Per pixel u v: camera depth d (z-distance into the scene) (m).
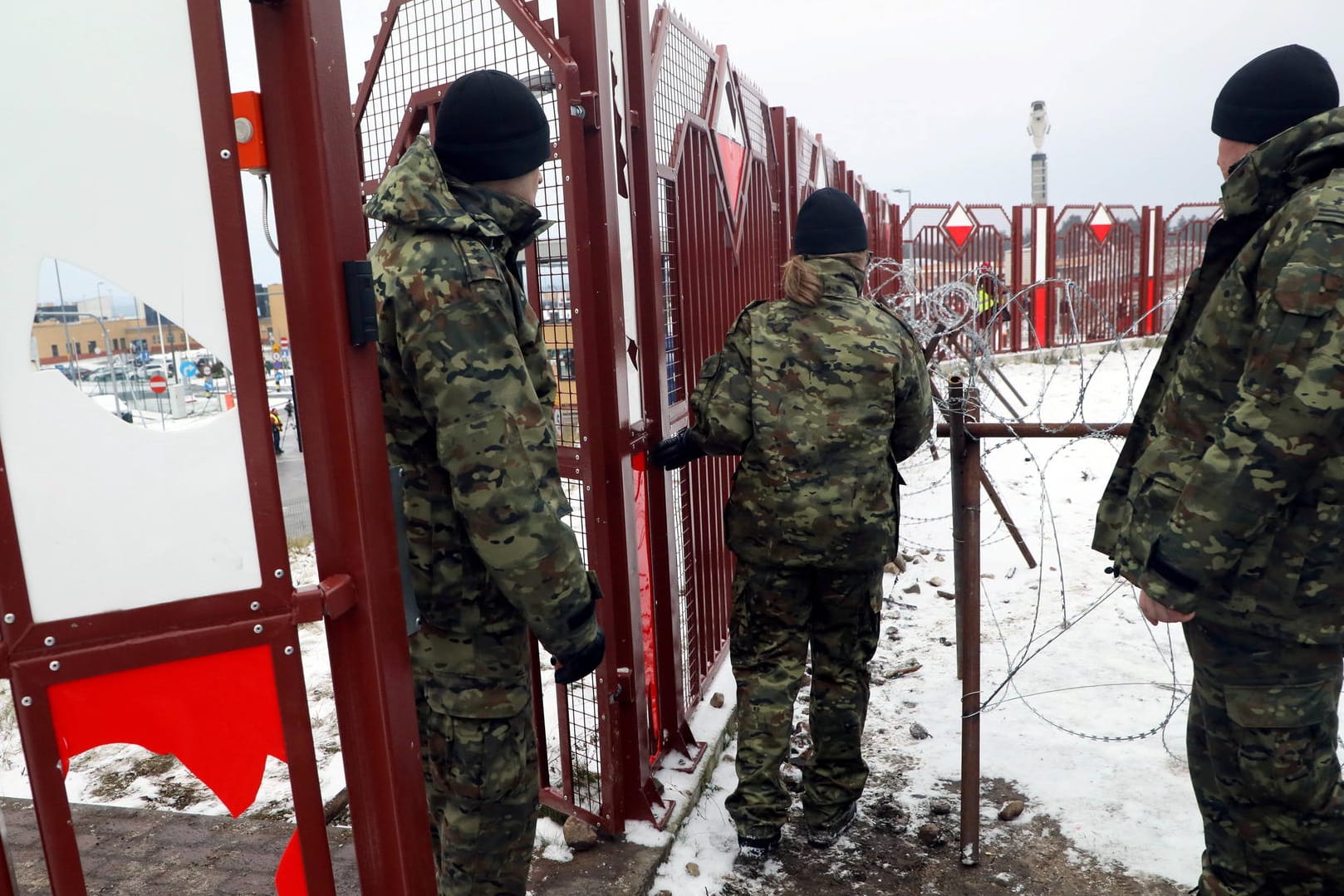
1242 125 1.72
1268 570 1.63
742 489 2.45
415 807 1.44
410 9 2.43
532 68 2.22
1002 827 2.61
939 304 5.08
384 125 2.58
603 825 2.47
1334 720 1.72
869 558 2.38
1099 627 3.94
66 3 1.07
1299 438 1.47
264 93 1.21
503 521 1.56
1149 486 1.74
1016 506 5.91
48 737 1.17
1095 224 14.48
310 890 1.30
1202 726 1.89
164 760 3.22
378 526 1.34
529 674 1.85
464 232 1.58
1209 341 1.68
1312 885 1.80
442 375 1.54
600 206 2.26
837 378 2.35
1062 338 14.26
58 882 1.20
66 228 1.10
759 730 2.45
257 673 1.23
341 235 1.26
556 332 2.36
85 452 1.14
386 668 1.36
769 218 4.45
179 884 2.34
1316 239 1.47
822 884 2.40
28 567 1.14
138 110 1.10
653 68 2.72
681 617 3.14
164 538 1.18
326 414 1.28
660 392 2.69
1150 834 2.52
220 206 1.14
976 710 2.40
